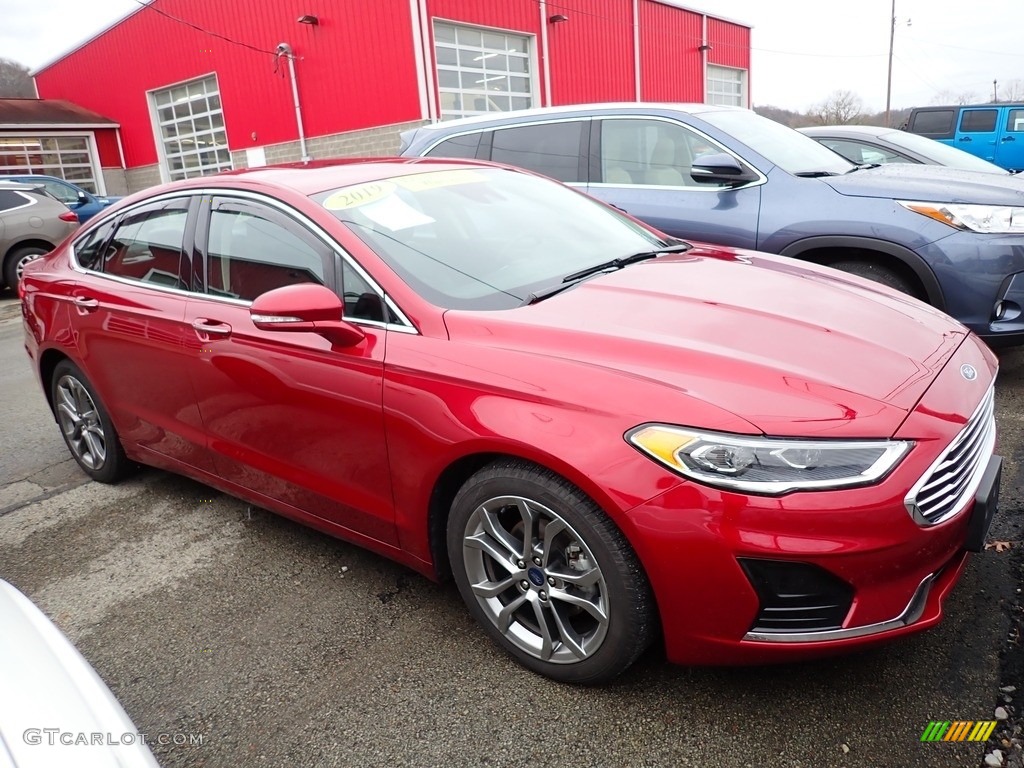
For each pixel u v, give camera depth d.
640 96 19.80
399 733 2.09
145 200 3.47
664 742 1.97
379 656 2.42
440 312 2.36
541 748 1.99
